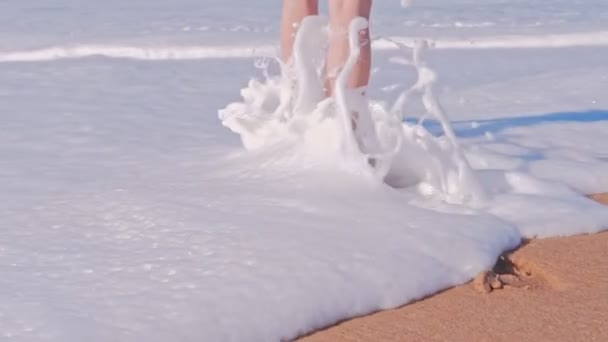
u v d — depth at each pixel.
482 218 3.24
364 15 3.66
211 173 3.71
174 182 3.63
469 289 2.87
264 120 3.93
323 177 3.52
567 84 5.79
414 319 2.68
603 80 5.88
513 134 4.46
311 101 3.74
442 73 6.45
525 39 8.03
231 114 4.02
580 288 2.88
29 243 3.04
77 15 9.55
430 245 3.00
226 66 6.74
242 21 9.13
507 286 2.91
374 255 2.89
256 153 3.86
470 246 3.02
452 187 3.51
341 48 3.66
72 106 5.21
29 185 3.68
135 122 4.78
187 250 2.92
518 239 3.21
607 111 4.98
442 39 8.02
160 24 8.91
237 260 2.83
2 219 3.27
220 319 2.51
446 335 2.59
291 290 2.66
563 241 3.23
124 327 2.46
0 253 2.96
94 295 2.64
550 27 8.73
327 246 2.94
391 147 3.57
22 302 2.60
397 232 3.07
